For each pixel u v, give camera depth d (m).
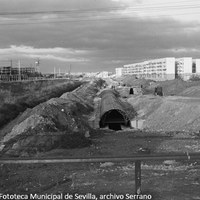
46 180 13.99
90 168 16.78
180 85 87.62
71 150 24.80
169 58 192.50
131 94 84.94
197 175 12.82
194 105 42.00
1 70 110.31
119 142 28.55
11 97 58.28
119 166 17.20
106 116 45.97
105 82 170.62
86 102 65.19
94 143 28.00
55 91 83.88
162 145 26.25
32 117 30.59
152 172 14.10
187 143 26.86
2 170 16.42
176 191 10.19
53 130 29.62
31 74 131.12
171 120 41.62
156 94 75.44
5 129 39.59
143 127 44.53
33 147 25.30
